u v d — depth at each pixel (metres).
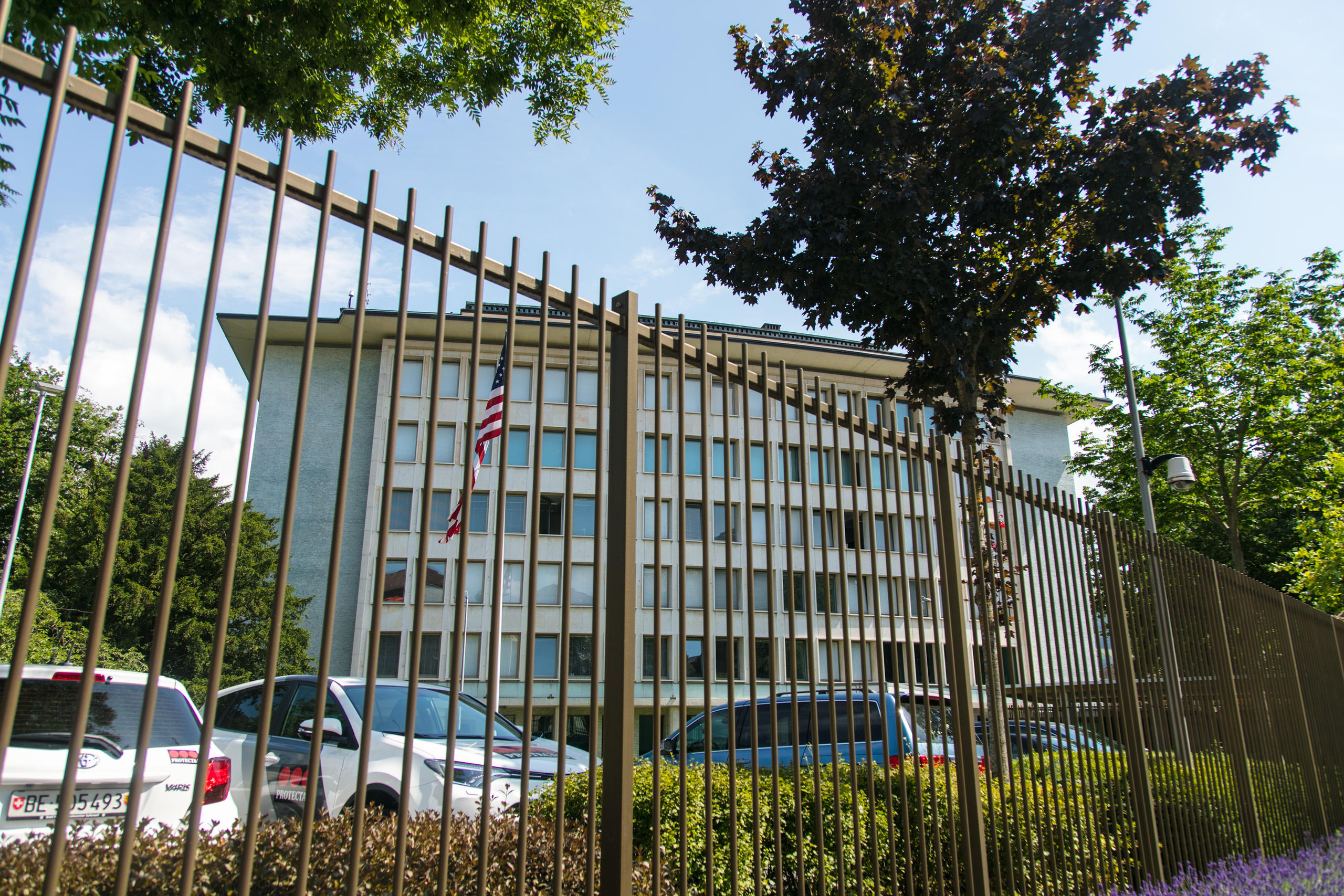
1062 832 4.59
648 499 33.16
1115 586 5.67
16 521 24.61
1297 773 8.36
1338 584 18.02
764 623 27.67
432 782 5.77
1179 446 19.58
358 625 32.00
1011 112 6.64
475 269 2.45
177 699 5.05
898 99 6.75
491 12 9.59
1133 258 6.90
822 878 3.10
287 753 6.38
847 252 6.54
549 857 3.02
